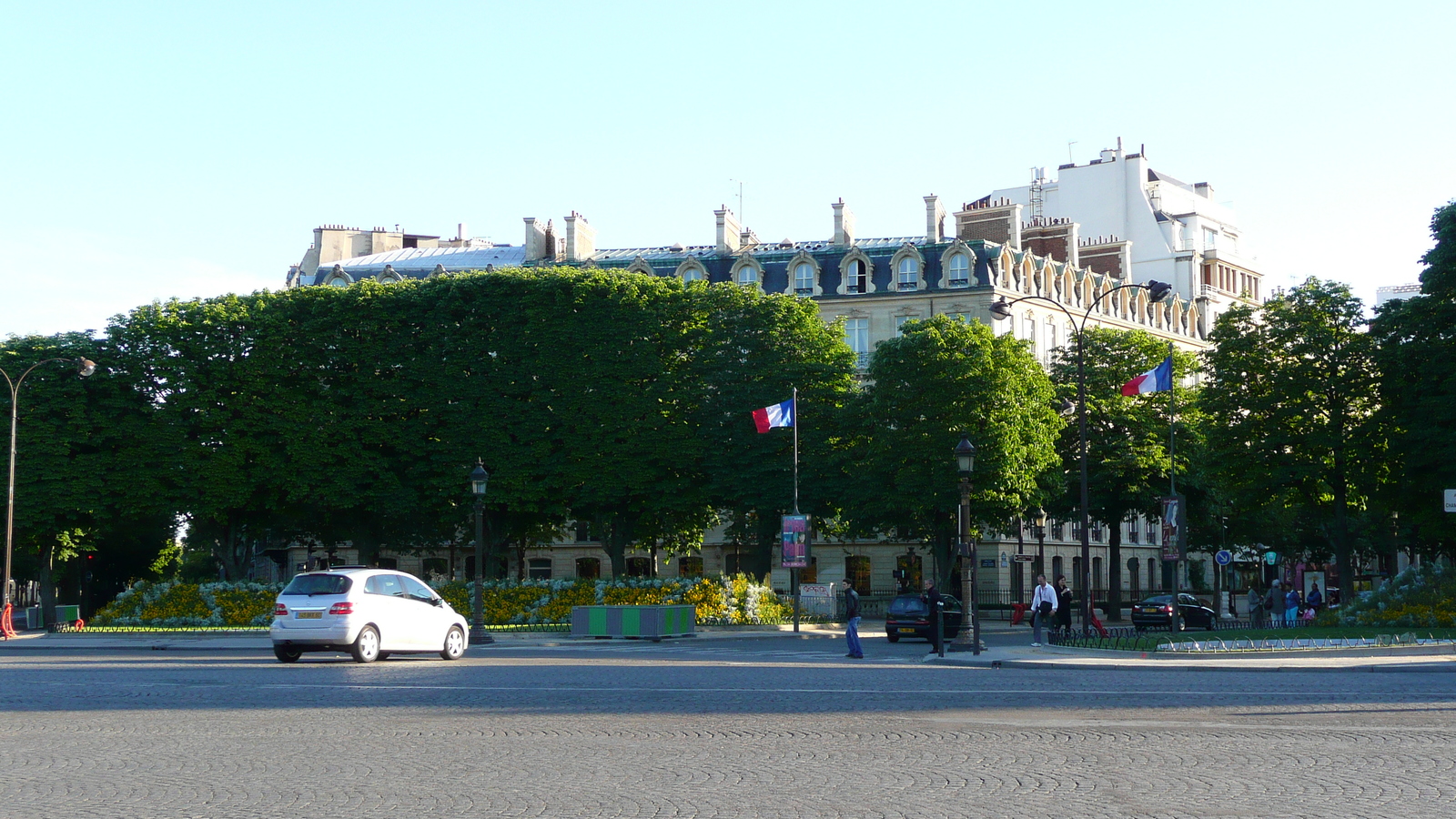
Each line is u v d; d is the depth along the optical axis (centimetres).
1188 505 7475
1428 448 5272
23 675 2755
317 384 6638
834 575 8881
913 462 6347
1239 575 10225
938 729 1680
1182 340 10519
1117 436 7312
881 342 6638
